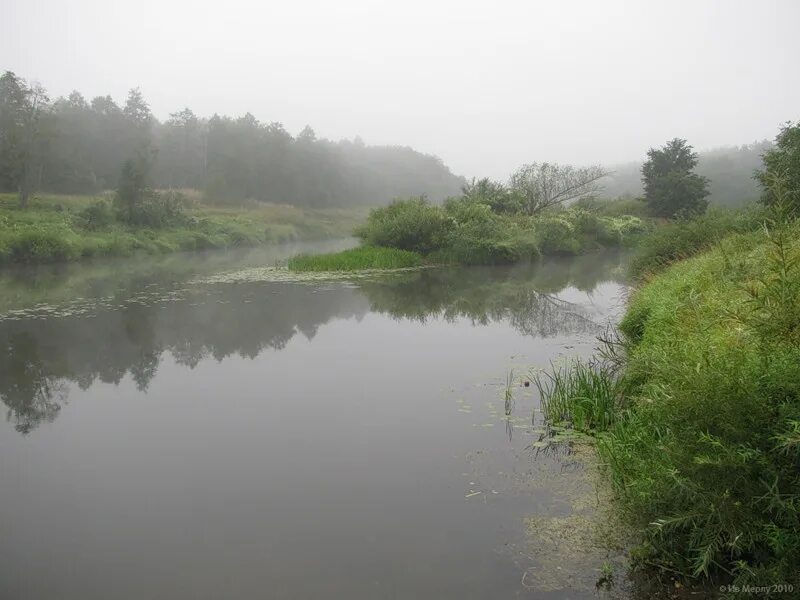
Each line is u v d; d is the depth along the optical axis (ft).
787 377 10.03
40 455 16.94
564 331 33.83
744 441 9.92
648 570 10.78
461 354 28.55
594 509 13.10
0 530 12.80
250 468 15.88
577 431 17.81
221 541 12.22
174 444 17.66
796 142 34.83
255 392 22.75
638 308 27.40
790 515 9.12
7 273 61.98
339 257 68.28
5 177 106.83
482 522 12.80
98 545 12.17
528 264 74.33
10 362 27.04
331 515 13.24
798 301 11.69
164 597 10.37
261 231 130.72
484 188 98.73
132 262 77.20
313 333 33.45
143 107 170.19
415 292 49.57
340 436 18.13
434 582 10.67
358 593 10.37
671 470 10.34
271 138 198.08
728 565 10.23
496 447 17.10
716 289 20.20
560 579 10.69
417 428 18.78
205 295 46.68
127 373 25.50
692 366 12.08
